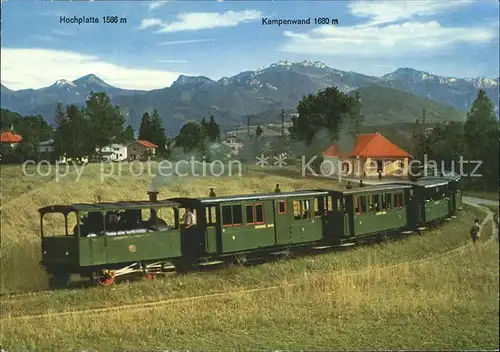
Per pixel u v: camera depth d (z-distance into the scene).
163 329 15.09
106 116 44.34
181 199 22.98
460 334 15.05
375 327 15.62
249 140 67.88
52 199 32.31
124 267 20.19
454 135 53.91
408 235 31.75
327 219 27.45
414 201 32.47
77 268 19.19
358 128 59.28
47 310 16.55
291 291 19.47
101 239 19.33
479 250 28.05
